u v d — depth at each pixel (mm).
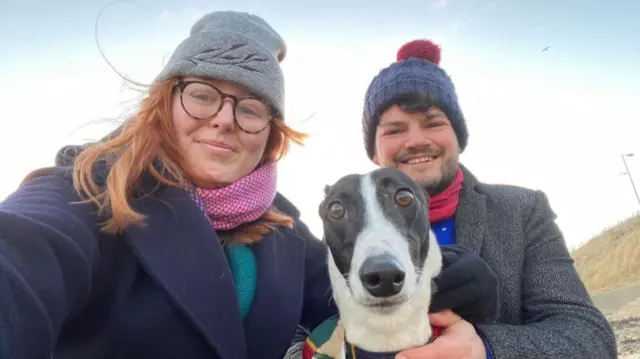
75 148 589
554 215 785
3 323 343
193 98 597
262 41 654
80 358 517
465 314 634
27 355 362
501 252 734
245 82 599
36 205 457
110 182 524
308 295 738
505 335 605
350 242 597
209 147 602
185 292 532
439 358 547
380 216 592
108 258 525
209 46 595
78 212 491
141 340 520
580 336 617
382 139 831
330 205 625
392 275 521
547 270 713
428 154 792
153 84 601
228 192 619
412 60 822
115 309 517
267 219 686
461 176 822
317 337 630
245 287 624
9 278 358
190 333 542
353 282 552
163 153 600
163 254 537
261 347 609
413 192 616
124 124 597
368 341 584
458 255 655
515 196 786
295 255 683
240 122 612
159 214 561
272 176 681
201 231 569
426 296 587
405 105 785
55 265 410
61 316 416
